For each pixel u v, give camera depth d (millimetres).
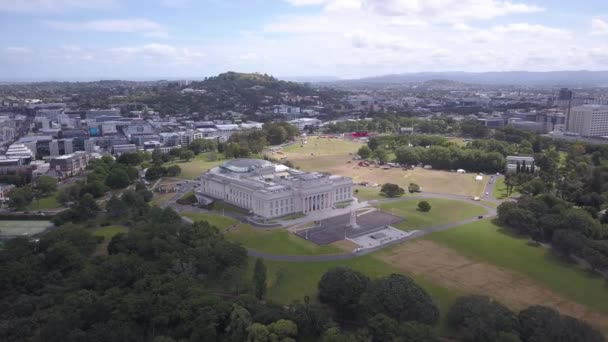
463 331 199375
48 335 192000
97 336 193375
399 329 189625
